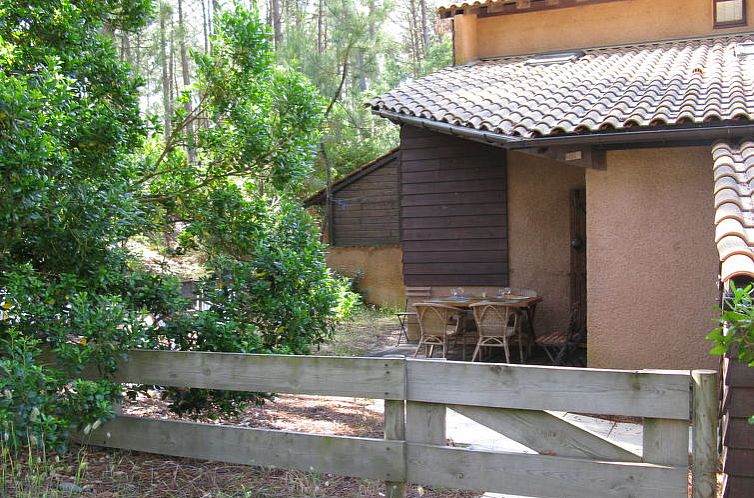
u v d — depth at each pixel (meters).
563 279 10.88
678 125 7.53
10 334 5.09
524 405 4.16
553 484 4.13
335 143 19.08
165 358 5.25
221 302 6.71
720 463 5.11
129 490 4.85
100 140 6.68
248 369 4.96
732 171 6.41
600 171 8.22
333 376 4.68
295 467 4.82
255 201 8.12
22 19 6.77
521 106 9.72
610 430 7.02
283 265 6.94
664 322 7.94
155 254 14.65
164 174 8.26
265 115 8.23
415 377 4.46
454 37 13.43
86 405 4.97
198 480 5.17
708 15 12.45
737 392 3.84
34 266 6.48
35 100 5.27
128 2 7.93
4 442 4.85
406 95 11.37
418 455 4.47
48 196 5.80
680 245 7.89
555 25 13.15
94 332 5.23
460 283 11.40
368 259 16.69
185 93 8.43
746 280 4.20
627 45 12.77
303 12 22.03
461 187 11.39
